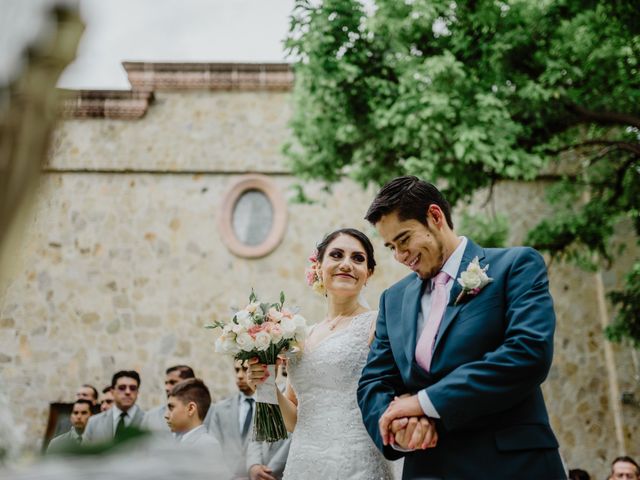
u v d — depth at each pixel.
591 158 7.20
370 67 6.34
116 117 9.48
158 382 8.66
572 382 8.74
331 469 2.79
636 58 5.75
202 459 0.75
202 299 8.94
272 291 8.95
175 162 9.38
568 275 9.08
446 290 2.18
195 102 9.63
